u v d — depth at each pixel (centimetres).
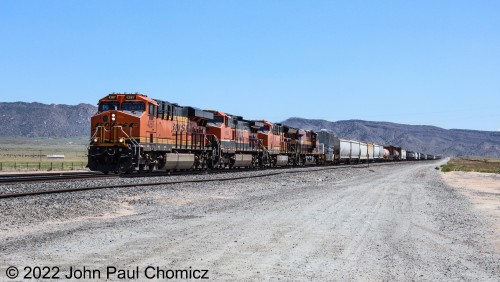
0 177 2959
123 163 3122
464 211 2081
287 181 3612
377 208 2055
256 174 4006
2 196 1812
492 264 1030
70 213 1630
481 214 2006
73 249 1046
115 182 2644
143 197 2142
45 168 5447
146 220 1524
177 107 3688
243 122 5050
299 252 1079
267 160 5462
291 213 1772
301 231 1372
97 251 1030
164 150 3441
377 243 1230
